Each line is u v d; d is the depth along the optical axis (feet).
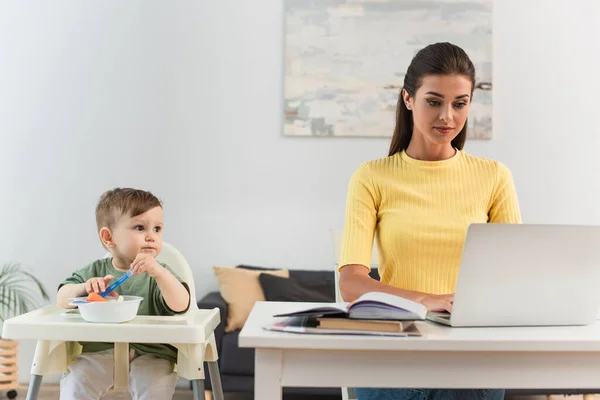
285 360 3.64
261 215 11.89
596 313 4.14
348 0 11.93
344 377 3.64
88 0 11.93
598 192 11.93
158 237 6.24
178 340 4.80
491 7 11.95
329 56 11.92
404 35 11.90
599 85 11.96
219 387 5.73
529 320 4.06
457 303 3.92
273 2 11.99
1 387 10.43
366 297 3.76
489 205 5.25
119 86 11.91
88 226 11.80
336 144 11.93
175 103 11.93
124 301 5.01
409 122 5.39
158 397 5.60
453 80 4.73
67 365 5.79
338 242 6.15
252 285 10.85
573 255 3.93
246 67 11.96
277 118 11.94
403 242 5.02
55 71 11.91
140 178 11.87
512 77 11.96
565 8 12.00
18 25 11.93
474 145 11.94
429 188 5.13
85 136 11.89
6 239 11.80
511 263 3.88
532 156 11.93
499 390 4.55
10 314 11.62
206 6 11.98
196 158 11.91
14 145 11.86
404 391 4.54
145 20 11.94
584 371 3.67
